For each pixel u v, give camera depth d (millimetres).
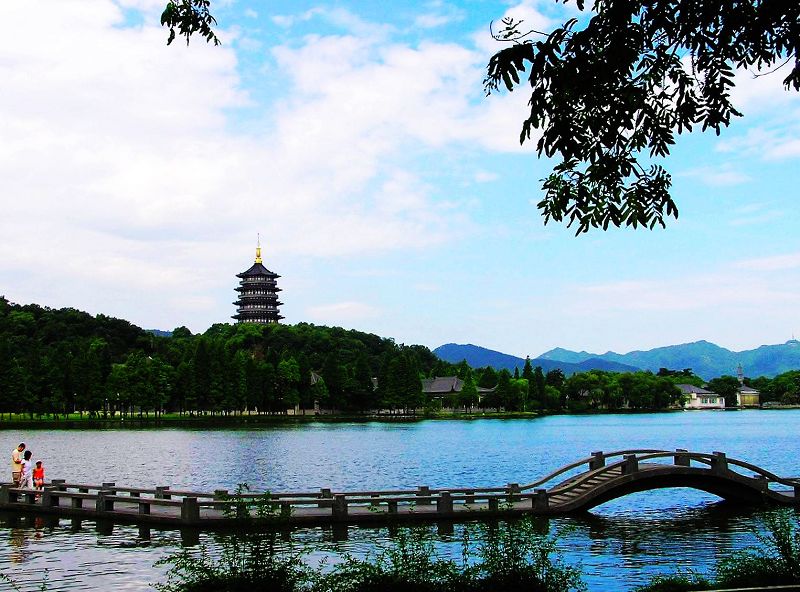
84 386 141750
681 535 29016
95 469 58406
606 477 35312
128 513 31453
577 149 11555
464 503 34500
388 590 15211
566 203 12836
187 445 86562
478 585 15328
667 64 11922
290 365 171750
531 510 33156
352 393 181000
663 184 12406
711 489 35750
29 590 20656
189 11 14195
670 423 173500
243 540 15812
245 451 78125
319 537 28062
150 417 161125
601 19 10969
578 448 86500
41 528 30016
